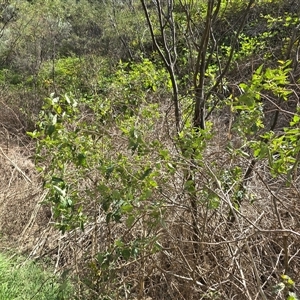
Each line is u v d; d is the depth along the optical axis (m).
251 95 2.86
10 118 10.30
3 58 14.28
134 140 3.18
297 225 3.57
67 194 3.70
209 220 3.69
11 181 6.66
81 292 4.05
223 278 3.52
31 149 8.46
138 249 3.26
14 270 4.64
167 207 3.49
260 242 3.48
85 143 3.60
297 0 8.86
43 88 11.94
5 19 14.68
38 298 4.22
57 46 14.72
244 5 8.08
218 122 5.75
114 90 5.71
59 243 5.05
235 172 3.57
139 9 13.47
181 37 7.10
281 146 2.88
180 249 3.55
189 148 3.30
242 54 8.41
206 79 6.11
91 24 14.98
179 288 3.89
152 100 6.05
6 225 5.68
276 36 8.81
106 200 3.21
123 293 4.06
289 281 2.71
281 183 4.12
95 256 3.95
